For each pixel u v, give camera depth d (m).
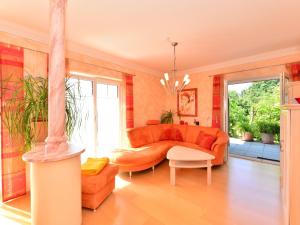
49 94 1.61
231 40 3.07
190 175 3.44
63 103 1.66
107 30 2.68
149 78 5.10
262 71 3.82
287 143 1.73
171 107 5.67
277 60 3.60
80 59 3.31
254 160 4.25
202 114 4.89
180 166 3.03
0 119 2.36
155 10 2.15
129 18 2.34
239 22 2.45
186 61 4.37
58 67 1.60
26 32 2.61
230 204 2.39
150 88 5.14
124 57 4.04
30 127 2.29
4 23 2.39
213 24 2.51
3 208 2.28
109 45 3.29
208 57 4.04
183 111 5.32
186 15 2.27
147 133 4.58
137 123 4.73
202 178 3.29
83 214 2.17
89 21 2.41
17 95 2.43
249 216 2.12
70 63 3.13
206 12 2.20
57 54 1.60
